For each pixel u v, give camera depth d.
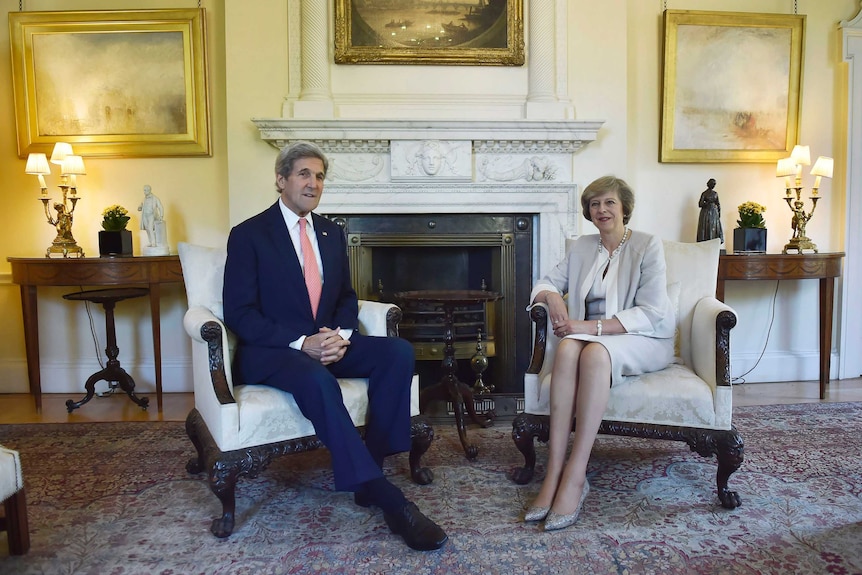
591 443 1.91
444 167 3.40
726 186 3.90
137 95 3.64
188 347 3.81
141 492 2.18
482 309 3.58
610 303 2.21
